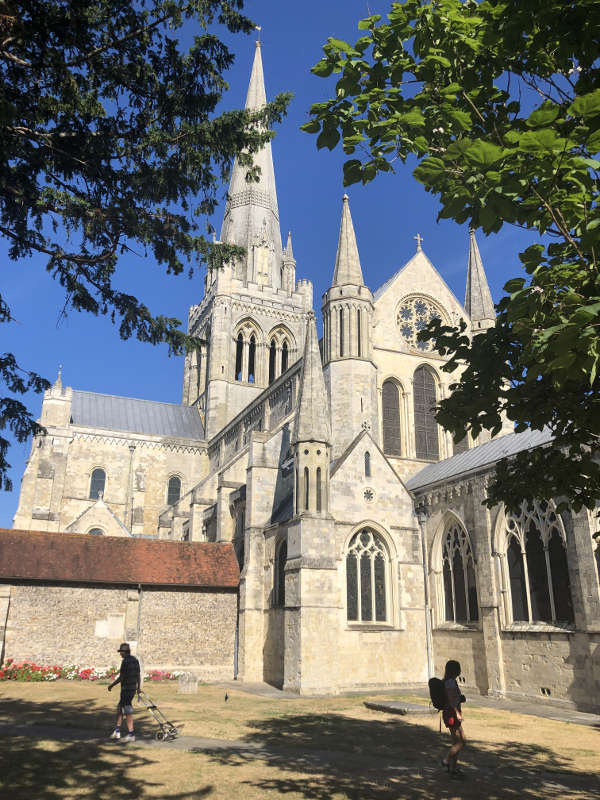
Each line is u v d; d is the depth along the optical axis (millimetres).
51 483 71688
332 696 33812
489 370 13125
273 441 47406
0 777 13555
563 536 30531
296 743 19219
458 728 15305
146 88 17172
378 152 11867
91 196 17969
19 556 39875
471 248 60688
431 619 40250
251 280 95062
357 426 47594
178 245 18953
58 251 18328
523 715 27125
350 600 38312
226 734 20500
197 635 42188
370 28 12062
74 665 38719
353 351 49375
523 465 14969
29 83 15359
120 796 12500
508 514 35125
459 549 39031
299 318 92500
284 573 40719
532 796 13406
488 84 11867
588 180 9211
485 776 15289
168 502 78625
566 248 11570
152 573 42281
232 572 44969
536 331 10227
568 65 10875
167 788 13195
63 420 74375
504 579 34656
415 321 54844
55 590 39562
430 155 12000
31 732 19594
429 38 11656
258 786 13648
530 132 8258
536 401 12820
